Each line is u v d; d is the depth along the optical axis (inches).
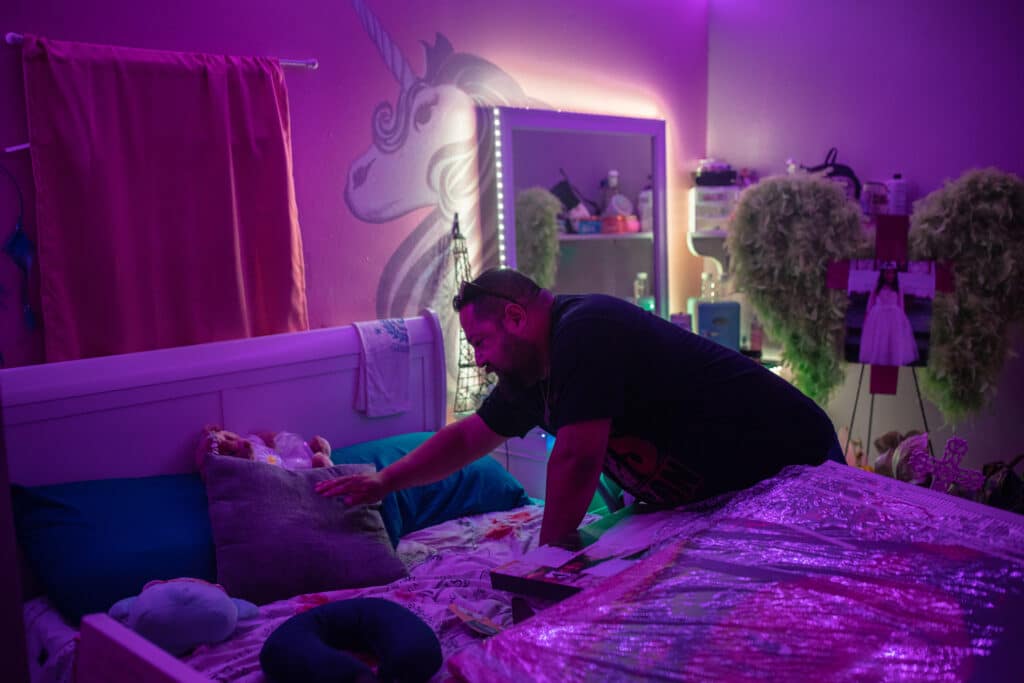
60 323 77.7
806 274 116.5
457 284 111.8
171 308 85.0
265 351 89.4
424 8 105.4
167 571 69.3
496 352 59.4
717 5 145.5
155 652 33.8
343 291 100.7
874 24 126.5
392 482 70.5
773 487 44.9
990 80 115.6
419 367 105.0
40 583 71.3
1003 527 38.5
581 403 54.3
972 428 121.4
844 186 119.8
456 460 69.7
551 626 30.4
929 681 26.4
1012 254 105.5
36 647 63.7
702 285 142.9
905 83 124.2
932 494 43.0
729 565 34.4
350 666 47.1
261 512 74.5
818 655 27.5
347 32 98.1
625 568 39.8
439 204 109.3
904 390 126.6
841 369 120.5
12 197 75.8
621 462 61.2
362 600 56.3
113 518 72.0
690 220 145.9
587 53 127.0
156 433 81.9
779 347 137.4
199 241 85.7
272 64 89.8
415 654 49.1
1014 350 116.6
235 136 87.7
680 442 58.3
